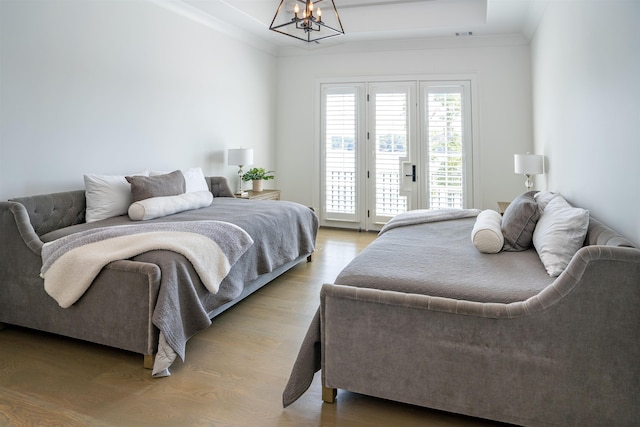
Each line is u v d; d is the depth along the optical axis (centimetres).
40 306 234
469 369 159
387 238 271
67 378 202
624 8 185
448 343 161
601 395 145
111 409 177
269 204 395
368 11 506
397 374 169
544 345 149
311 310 293
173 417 172
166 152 416
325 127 598
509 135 522
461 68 533
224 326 265
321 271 391
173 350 204
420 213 344
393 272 189
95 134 340
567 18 300
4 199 277
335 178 600
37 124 296
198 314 225
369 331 172
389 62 560
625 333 141
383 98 566
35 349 232
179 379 202
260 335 252
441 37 526
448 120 543
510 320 152
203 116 468
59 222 297
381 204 579
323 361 181
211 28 476
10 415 173
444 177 550
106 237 238
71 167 321
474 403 160
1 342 240
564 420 150
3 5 272
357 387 176
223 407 179
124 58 365
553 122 360
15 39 280
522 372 153
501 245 223
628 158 181
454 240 262
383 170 574
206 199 374
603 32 217
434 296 169
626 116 184
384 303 167
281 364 217
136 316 210
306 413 176
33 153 294
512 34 508
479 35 515
